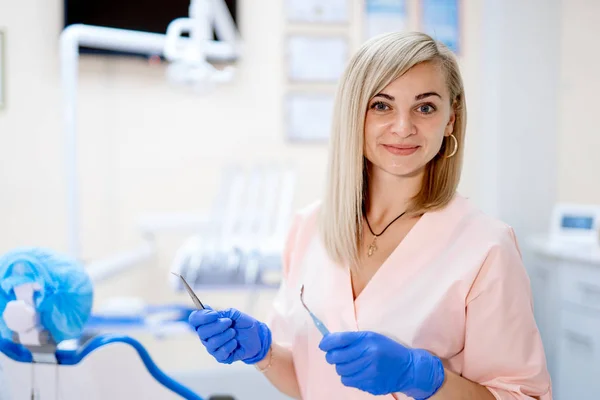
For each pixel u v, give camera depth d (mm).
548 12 3105
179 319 2008
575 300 2232
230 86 3148
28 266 934
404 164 947
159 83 3086
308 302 1054
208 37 2062
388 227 1048
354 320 978
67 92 1824
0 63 2900
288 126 3182
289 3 3148
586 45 3189
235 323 982
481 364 923
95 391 995
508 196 3125
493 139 3137
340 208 1014
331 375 1013
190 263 2242
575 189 3230
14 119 2939
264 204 2969
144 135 3094
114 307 2066
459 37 3262
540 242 2490
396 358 841
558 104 3158
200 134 3143
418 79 915
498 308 906
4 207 2959
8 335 958
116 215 3088
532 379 901
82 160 3037
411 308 954
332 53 3188
